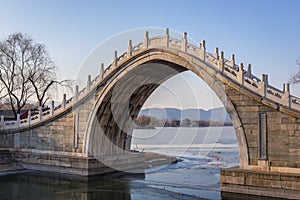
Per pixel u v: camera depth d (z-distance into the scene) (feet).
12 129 86.43
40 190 59.57
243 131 52.01
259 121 50.90
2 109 139.64
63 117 76.95
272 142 49.85
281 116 49.32
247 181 49.39
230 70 55.42
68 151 75.31
